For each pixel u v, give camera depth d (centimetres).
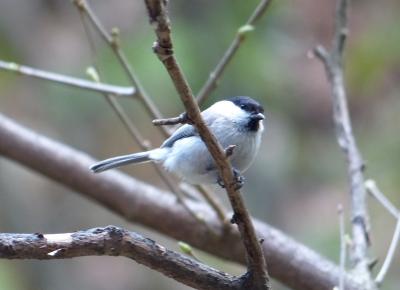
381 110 1207
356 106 1209
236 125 613
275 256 681
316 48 721
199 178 603
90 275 1273
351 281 579
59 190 1292
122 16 1146
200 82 1037
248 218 455
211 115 618
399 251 1123
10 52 1201
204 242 719
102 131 1229
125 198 745
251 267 470
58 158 762
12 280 1162
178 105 1039
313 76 1147
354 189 649
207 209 729
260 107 623
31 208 1268
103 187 749
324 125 1218
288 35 1112
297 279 681
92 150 1233
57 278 1228
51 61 1203
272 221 1217
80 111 1187
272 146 1239
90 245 434
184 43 1047
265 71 1074
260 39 1089
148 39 1060
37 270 1212
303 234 1162
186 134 604
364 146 1201
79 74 1190
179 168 604
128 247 444
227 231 709
